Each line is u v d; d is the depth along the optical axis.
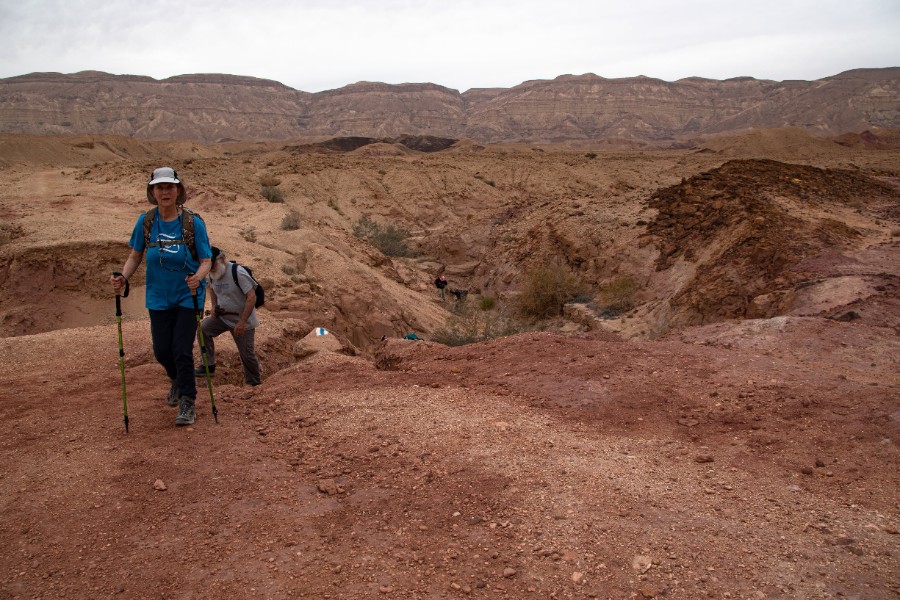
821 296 14.47
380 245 42.34
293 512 4.06
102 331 8.78
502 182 66.38
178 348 5.37
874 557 3.41
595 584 3.31
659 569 3.39
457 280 37.44
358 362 7.86
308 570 3.49
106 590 3.36
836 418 5.05
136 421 5.50
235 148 162.25
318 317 18.81
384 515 4.00
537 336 7.87
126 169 45.47
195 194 33.41
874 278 14.81
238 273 6.77
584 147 197.00
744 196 26.89
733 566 3.40
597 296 27.05
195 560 3.59
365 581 3.39
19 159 82.62
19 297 15.83
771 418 5.22
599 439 5.07
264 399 6.17
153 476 4.53
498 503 4.07
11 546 3.74
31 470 4.60
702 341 9.61
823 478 4.30
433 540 3.73
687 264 24.61
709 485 4.30
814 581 3.24
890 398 5.16
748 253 20.23
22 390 6.35
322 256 22.88
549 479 4.36
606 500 4.08
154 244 5.26
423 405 5.84
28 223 19.67
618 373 6.44
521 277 32.09
